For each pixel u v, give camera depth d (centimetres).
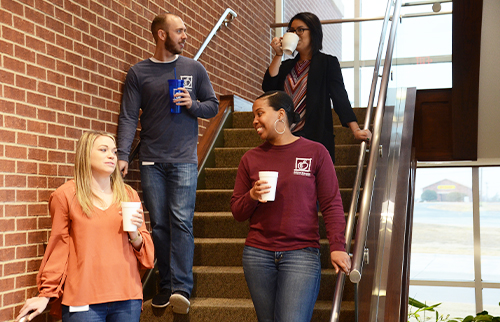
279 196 223
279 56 338
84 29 326
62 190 241
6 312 262
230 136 514
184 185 334
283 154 229
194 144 344
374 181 279
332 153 326
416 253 856
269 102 230
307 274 216
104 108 346
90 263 235
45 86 291
